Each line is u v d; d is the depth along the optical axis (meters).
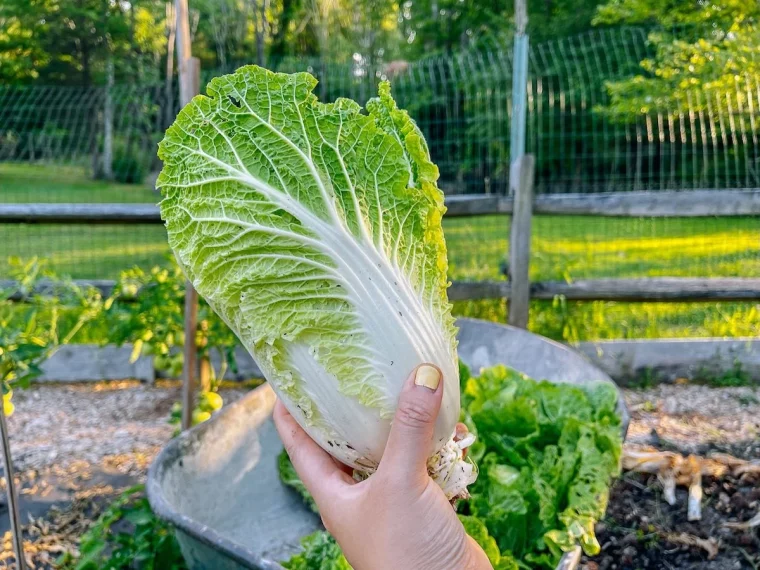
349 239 1.33
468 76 6.94
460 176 7.24
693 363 5.11
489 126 7.05
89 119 9.54
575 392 2.88
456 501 1.69
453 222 8.72
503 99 7.00
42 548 3.08
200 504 2.39
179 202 1.39
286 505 2.77
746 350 5.07
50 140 9.29
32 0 17.45
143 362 5.19
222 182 1.34
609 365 5.10
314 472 1.52
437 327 1.44
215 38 20.36
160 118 9.59
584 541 2.22
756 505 3.21
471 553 1.31
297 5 21.34
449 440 1.53
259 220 1.32
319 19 21.11
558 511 2.43
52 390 5.07
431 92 7.06
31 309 4.13
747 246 6.61
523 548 2.34
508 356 3.54
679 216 4.92
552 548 2.22
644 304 5.68
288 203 1.32
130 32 20.05
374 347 1.34
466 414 2.75
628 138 7.78
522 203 4.87
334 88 7.15
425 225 1.43
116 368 5.22
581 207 4.91
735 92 6.70
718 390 4.96
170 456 2.27
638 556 2.96
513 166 4.89
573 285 5.03
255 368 5.12
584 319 5.34
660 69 7.94
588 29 16.25
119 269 7.36
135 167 10.20
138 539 2.61
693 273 6.71
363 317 1.33
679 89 7.51
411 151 1.48
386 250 1.37
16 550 2.12
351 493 1.38
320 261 1.33
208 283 1.39
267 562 1.70
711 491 3.38
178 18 2.84
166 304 4.18
